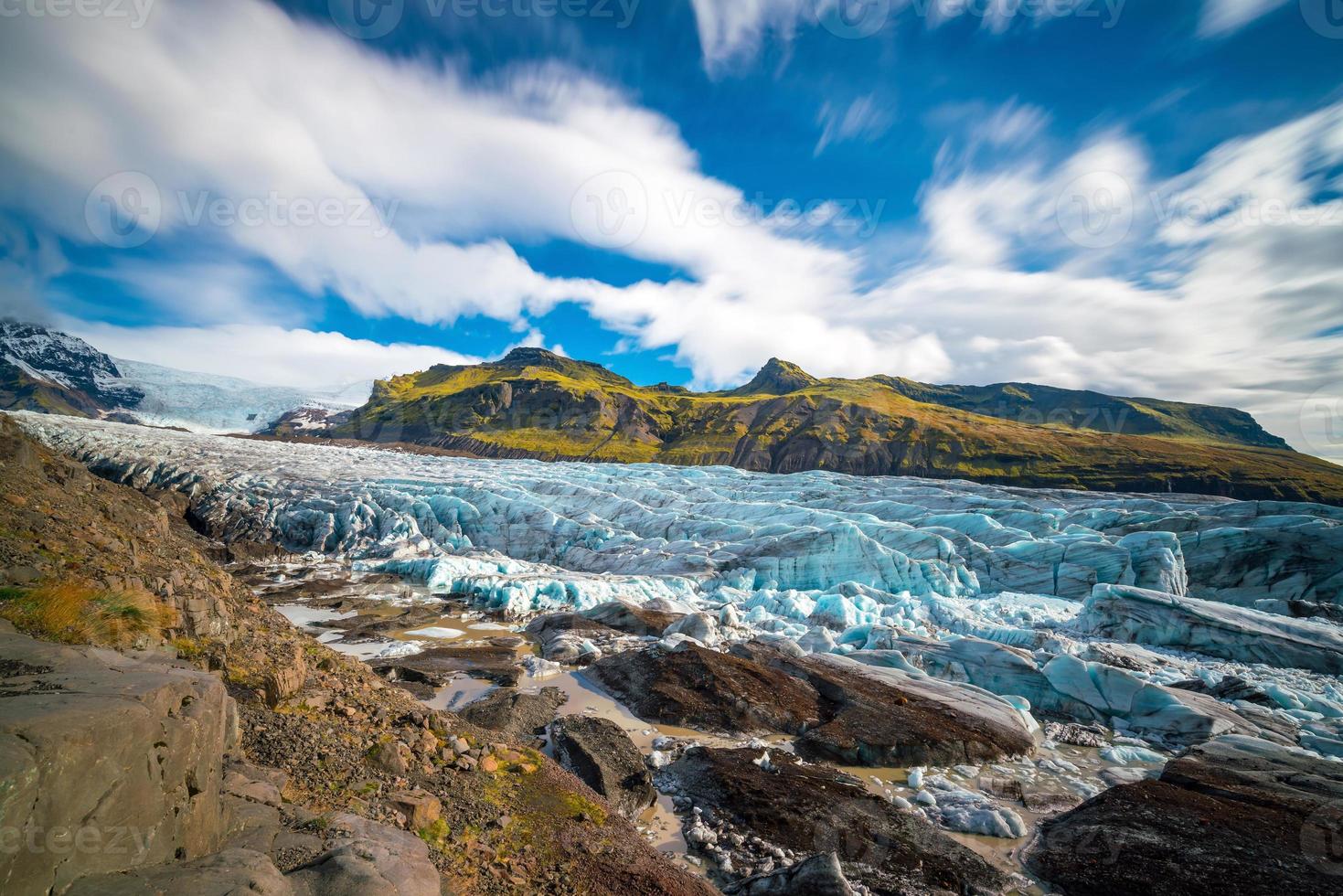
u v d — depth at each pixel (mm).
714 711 20016
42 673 6043
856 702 20625
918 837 13602
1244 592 39031
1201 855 12484
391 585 41469
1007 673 24172
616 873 9992
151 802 5371
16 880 4102
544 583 37781
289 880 6094
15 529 10227
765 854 12758
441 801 10172
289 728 10016
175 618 10203
